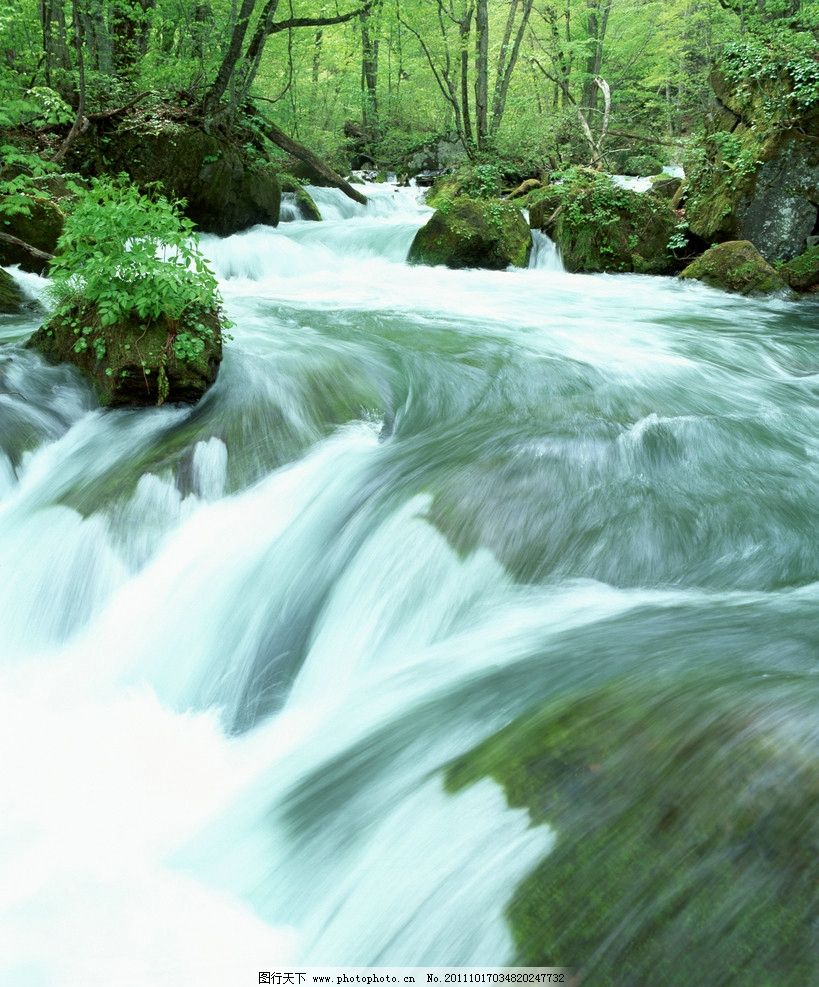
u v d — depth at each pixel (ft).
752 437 18.30
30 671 14.37
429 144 82.17
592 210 42.73
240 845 9.61
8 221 29.40
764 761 7.22
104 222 19.25
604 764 7.86
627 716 8.46
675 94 94.22
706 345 27.04
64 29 47.73
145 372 19.04
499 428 18.61
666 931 6.24
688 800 7.12
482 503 14.92
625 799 7.38
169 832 10.30
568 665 10.44
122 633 14.75
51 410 19.26
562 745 8.30
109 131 42.01
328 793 9.72
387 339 25.50
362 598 13.96
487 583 13.51
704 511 14.93
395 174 87.56
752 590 12.84
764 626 11.10
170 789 11.37
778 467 16.93
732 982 5.79
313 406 19.76
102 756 12.20
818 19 43.57
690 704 8.41
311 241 45.93
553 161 70.33
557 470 16.07
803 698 8.11
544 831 7.39
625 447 17.25
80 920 8.91
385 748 10.05
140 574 15.75
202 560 15.51
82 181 36.58
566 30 81.87
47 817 10.82
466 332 27.20
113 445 18.42
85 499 16.60
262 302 31.48
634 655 10.37
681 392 21.75
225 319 21.54
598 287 38.93
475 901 7.16
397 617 13.52
